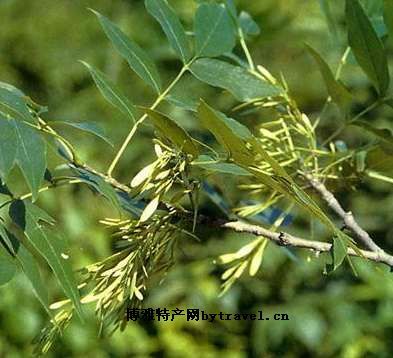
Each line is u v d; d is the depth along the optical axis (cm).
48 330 98
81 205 269
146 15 307
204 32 108
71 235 265
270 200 120
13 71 321
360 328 269
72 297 84
